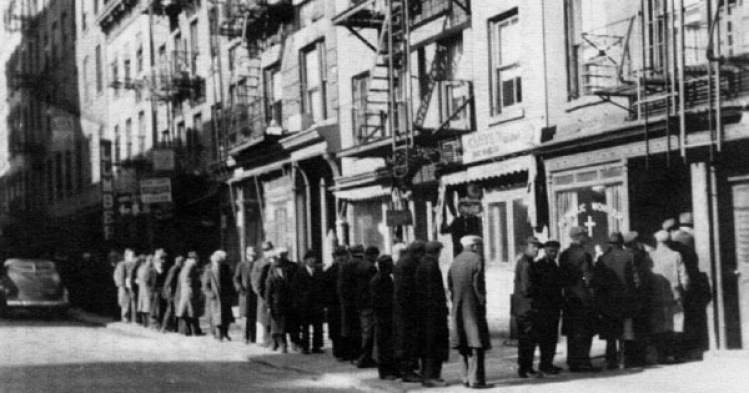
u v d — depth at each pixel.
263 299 18.56
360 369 14.50
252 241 32.59
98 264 31.84
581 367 13.02
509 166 17.94
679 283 13.39
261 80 31.00
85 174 51.19
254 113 30.91
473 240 12.12
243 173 32.06
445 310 12.36
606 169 15.51
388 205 23.36
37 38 63.12
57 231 48.41
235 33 31.95
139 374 14.77
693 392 10.73
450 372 13.74
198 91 36.47
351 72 25.30
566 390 11.33
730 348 13.88
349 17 22.86
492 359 14.84
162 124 40.69
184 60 36.97
